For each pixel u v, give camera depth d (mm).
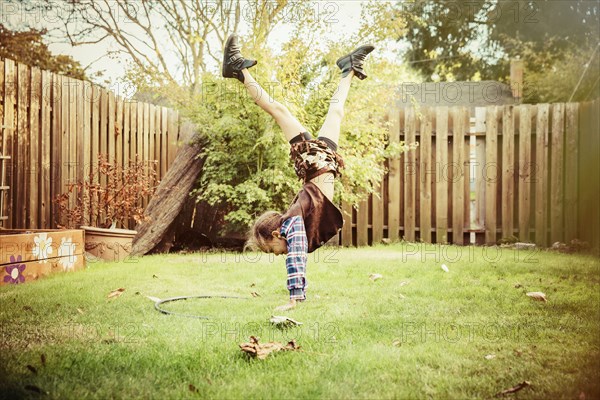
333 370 1935
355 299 3379
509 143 7754
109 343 2277
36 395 1656
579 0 13055
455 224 7891
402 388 1756
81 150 6305
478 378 1847
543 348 2197
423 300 3311
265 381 1836
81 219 6090
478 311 2980
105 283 4074
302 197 3277
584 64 12547
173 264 5398
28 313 2906
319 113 6992
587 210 7145
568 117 7512
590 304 3117
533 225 7766
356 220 8109
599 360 2023
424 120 7969
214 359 2062
